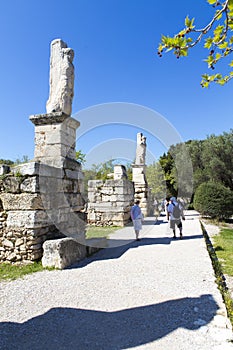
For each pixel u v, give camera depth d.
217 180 26.77
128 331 2.85
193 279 4.54
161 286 4.24
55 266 5.25
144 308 3.42
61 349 2.53
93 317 3.19
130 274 4.94
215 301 3.57
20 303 3.60
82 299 3.73
